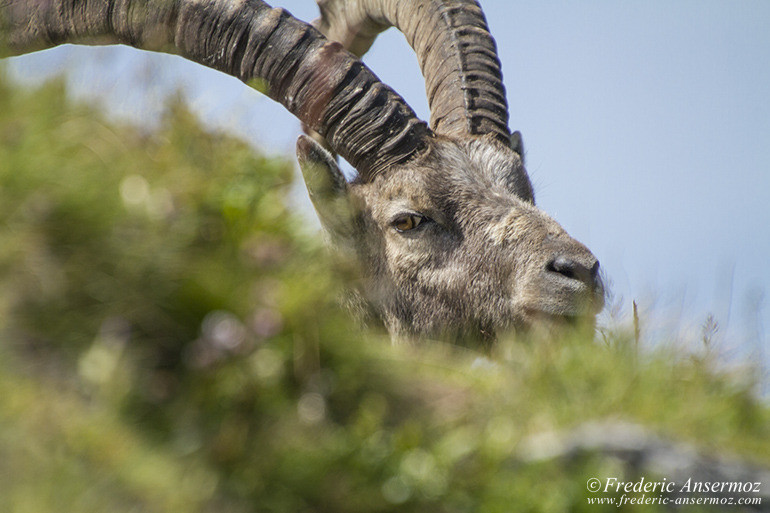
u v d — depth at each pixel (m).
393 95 14.79
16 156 7.32
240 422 7.09
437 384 8.59
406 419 7.94
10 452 6.11
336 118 14.73
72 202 7.27
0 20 9.76
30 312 6.91
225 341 7.17
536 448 7.88
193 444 6.81
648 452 8.01
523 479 7.65
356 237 14.60
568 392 8.72
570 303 12.83
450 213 14.16
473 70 16.44
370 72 14.82
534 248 13.36
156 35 14.88
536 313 13.08
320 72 14.59
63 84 8.46
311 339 7.68
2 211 7.08
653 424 8.41
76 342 6.91
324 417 7.54
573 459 7.88
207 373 7.16
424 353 9.72
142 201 7.70
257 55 14.67
